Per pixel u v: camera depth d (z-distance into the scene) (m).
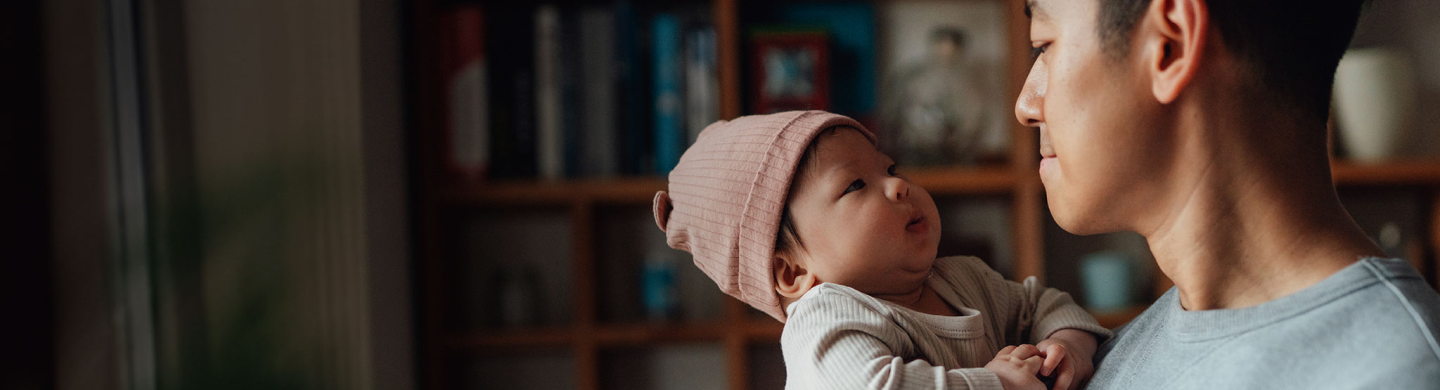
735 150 0.83
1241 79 0.46
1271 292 0.47
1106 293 1.99
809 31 1.98
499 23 1.97
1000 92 2.09
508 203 1.96
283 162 1.26
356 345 1.41
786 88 1.96
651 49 1.92
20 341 0.96
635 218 2.15
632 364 2.17
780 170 0.79
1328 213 0.47
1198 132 0.46
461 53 1.89
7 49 0.94
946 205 2.17
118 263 1.08
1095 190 0.49
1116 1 0.46
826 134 0.81
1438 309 0.42
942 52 2.00
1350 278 0.43
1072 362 0.65
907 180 0.82
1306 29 0.45
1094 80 0.48
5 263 0.94
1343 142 1.97
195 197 1.17
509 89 1.95
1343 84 1.94
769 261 0.80
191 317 1.13
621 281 2.15
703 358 2.17
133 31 1.13
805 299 0.74
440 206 1.95
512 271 2.14
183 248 1.14
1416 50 2.09
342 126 1.41
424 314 1.92
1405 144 1.93
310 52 1.34
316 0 1.37
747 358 2.13
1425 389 0.38
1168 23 0.45
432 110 1.89
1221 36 0.45
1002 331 0.79
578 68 1.92
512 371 2.15
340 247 1.37
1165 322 0.53
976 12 2.12
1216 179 0.47
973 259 0.87
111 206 1.07
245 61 1.25
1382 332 0.41
